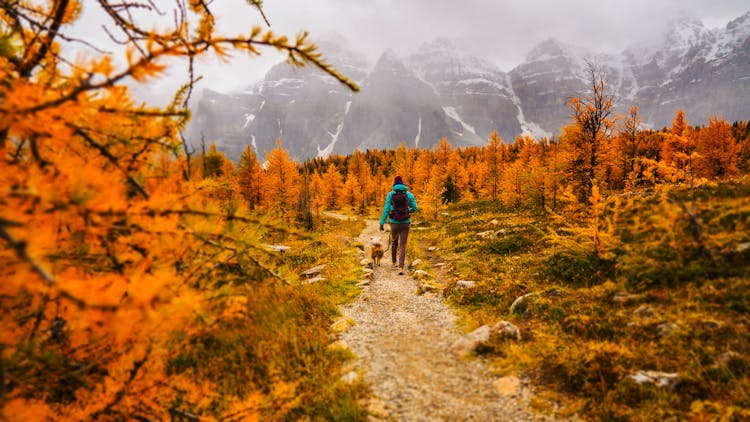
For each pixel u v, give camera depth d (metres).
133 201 2.21
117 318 1.48
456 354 5.13
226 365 4.66
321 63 2.10
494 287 7.57
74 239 2.14
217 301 2.70
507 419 3.70
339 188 61.69
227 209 2.72
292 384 3.64
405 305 7.49
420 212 34.72
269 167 34.56
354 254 13.20
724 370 3.69
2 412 1.86
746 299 4.55
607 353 4.31
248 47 2.04
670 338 4.36
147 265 2.18
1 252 1.64
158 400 2.84
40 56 2.22
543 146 42.06
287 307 6.25
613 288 6.05
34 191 1.54
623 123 30.02
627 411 3.51
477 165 60.31
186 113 2.31
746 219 5.46
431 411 3.88
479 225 19.84
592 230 7.56
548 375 4.35
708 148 29.64
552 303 6.20
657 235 6.38
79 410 2.54
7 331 2.24
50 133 1.78
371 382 4.45
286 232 2.91
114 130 2.16
